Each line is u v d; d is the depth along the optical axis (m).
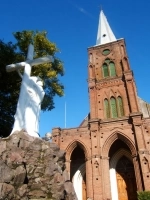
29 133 11.42
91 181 29.80
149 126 31.50
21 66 13.66
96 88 40.19
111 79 40.22
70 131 35.09
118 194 31.56
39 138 11.35
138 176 28.48
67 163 32.72
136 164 29.44
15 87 21.39
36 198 8.61
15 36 23.47
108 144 32.50
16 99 21.80
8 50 21.38
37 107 12.88
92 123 34.09
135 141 30.94
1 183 7.79
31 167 9.48
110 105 37.72
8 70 13.88
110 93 38.84
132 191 31.31
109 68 42.53
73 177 34.88
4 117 21.94
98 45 46.47
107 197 28.31
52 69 24.73
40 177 9.34
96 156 30.95
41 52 23.70
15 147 9.92
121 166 34.00
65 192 9.96
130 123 32.72
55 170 9.99
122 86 38.72
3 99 21.23
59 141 34.41
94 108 37.03
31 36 23.50
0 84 20.48
